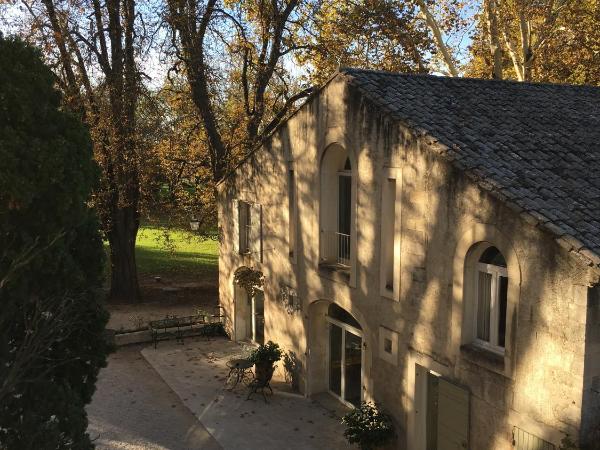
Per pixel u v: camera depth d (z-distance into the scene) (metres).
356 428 11.85
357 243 13.05
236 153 25.44
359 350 14.15
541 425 8.55
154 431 13.55
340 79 13.19
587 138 11.88
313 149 14.55
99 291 9.88
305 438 13.20
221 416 14.35
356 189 12.96
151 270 32.88
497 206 9.16
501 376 9.24
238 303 20.34
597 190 9.73
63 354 9.55
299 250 15.52
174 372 17.39
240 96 28.12
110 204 24.84
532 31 25.27
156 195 26.70
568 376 8.10
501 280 9.61
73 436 9.08
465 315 10.09
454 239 10.15
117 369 17.72
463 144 10.46
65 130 8.55
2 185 7.38
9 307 8.30
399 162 11.52
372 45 25.25
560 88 14.84
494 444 9.45
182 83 25.67
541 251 8.40
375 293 12.52
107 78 23.44
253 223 18.14
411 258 11.32
